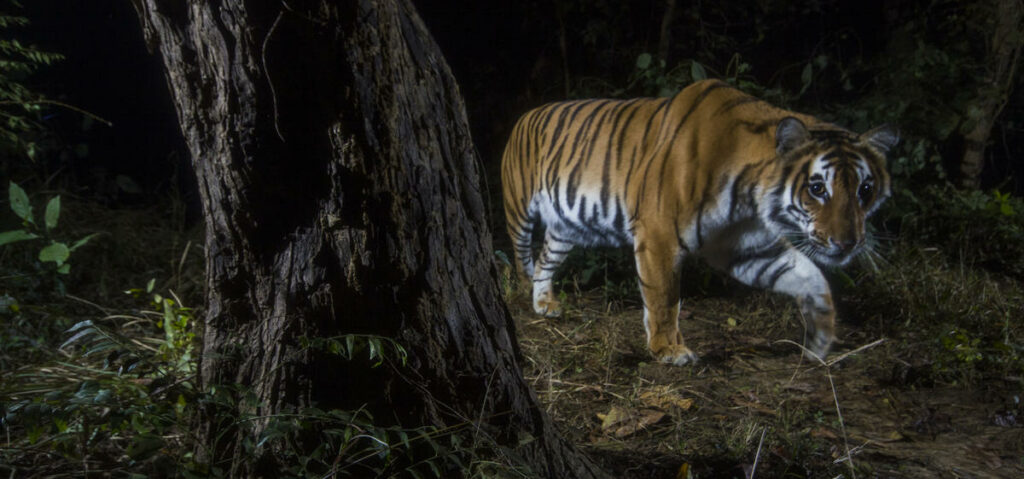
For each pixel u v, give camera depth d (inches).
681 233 170.7
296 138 77.5
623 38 336.5
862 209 161.0
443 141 83.9
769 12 322.0
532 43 348.5
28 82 279.3
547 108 215.6
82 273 198.7
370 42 73.5
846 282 211.8
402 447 85.8
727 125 167.8
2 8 278.4
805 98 316.5
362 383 85.4
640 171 178.7
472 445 87.9
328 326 83.9
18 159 247.8
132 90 311.1
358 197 78.7
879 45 315.6
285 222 82.3
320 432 85.1
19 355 139.9
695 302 219.3
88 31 304.3
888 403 149.6
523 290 219.9
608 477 101.9
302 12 70.3
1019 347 164.9
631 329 194.4
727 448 121.9
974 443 133.0
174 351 117.6
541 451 94.1
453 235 85.3
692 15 327.0
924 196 259.4
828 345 174.1
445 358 85.9
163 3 72.9
